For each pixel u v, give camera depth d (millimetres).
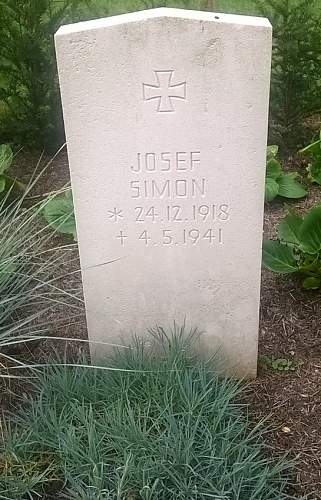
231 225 1074
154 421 1033
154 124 984
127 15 944
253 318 1167
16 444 1017
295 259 1410
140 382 1122
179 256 1111
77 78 948
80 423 1055
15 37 2039
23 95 2199
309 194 1881
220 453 968
